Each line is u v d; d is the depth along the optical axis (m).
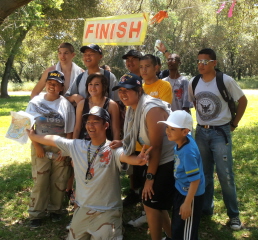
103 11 18.17
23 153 7.29
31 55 39.09
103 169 3.11
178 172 2.78
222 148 3.48
